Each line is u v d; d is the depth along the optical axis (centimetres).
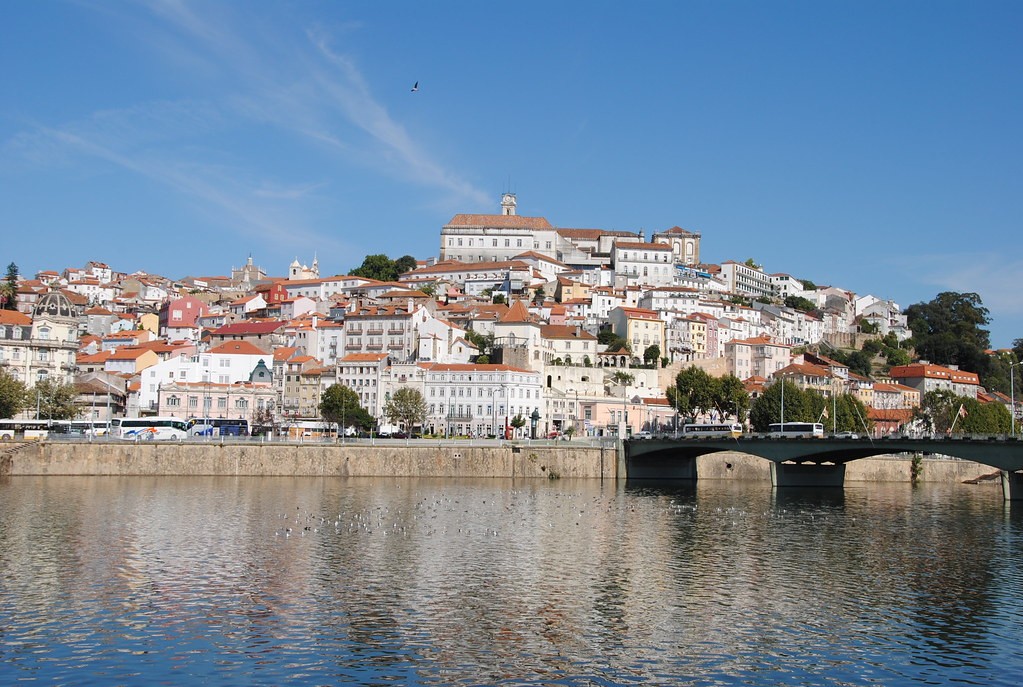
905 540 12950
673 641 7906
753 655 7588
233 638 7712
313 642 7656
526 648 7644
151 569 9994
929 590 9806
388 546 11544
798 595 9512
